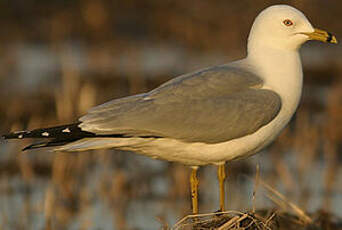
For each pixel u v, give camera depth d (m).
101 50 25.16
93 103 17.72
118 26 27.16
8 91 20.55
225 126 9.57
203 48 25.28
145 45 25.95
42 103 19.30
